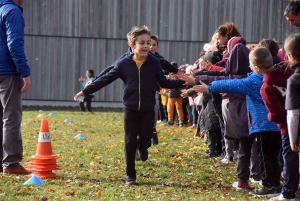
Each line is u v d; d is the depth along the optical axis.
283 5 32.91
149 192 8.17
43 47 32.44
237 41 9.79
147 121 8.72
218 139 11.48
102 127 18.81
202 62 10.05
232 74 8.65
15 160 9.26
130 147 8.67
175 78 9.44
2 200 7.44
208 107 11.38
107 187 8.46
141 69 8.57
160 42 33.09
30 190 8.09
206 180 9.29
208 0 32.97
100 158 11.33
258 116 7.83
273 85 7.19
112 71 8.63
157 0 32.91
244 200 7.74
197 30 33.16
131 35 8.54
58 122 20.38
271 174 7.98
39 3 32.22
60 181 8.80
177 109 19.28
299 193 8.12
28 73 9.05
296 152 7.34
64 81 32.66
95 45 32.81
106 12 32.72
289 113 6.50
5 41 9.10
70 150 12.55
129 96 8.60
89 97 27.78
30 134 15.82
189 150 12.77
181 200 7.69
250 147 8.44
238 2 32.81
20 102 9.30
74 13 32.56
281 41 32.97
